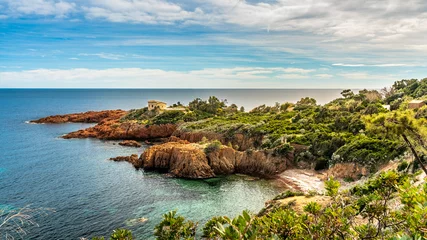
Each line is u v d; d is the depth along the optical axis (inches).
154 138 4330.7
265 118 4042.8
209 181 2363.4
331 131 2945.4
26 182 2224.4
